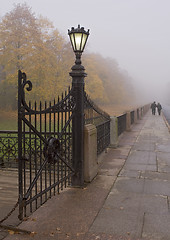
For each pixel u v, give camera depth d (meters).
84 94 5.16
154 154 8.13
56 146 3.90
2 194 4.43
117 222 3.42
